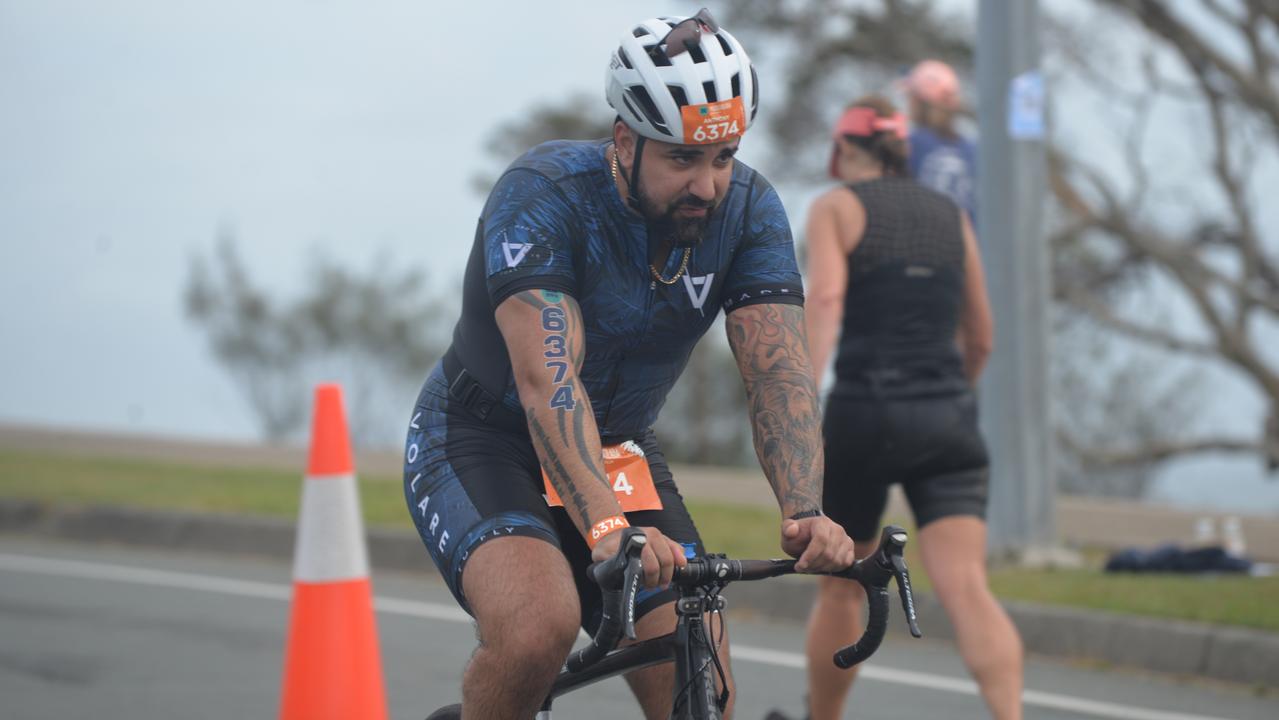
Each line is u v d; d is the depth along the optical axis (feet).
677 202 30.76
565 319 31.40
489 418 34.04
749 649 71.36
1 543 111.86
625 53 30.50
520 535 31.86
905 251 47.19
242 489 122.93
